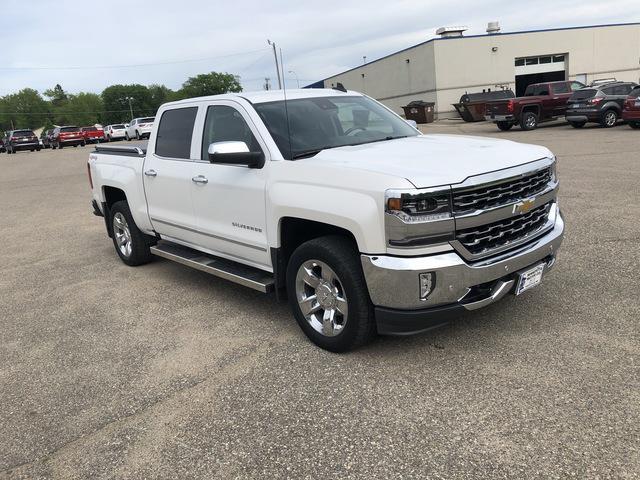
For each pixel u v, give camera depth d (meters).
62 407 3.62
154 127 5.74
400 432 3.02
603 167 11.05
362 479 2.70
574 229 6.59
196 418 3.34
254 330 4.54
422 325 3.49
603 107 20.06
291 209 3.92
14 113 146.00
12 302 5.83
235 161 4.13
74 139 41.06
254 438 3.09
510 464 2.69
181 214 5.33
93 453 3.11
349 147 4.30
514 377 3.44
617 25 35.69
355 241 3.76
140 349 4.38
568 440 2.82
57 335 4.82
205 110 4.99
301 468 2.82
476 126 27.94
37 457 3.12
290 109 4.62
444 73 34.44
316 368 3.79
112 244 8.15
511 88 35.31
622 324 4.02
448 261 3.37
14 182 18.52
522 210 3.68
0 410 3.65
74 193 14.35
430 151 3.96
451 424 3.04
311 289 4.12
